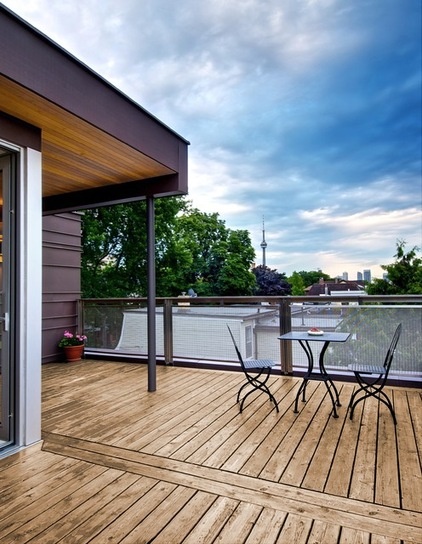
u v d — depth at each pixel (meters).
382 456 2.49
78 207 4.82
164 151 3.73
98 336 6.10
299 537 1.70
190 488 2.13
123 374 4.99
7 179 2.81
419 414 3.28
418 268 6.20
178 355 5.36
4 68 2.21
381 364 4.23
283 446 2.67
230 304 5.02
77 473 2.33
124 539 1.70
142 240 13.20
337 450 2.59
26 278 2.79
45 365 5.66
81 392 4.15
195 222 18.39
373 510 1.89
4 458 2.55
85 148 3.29
